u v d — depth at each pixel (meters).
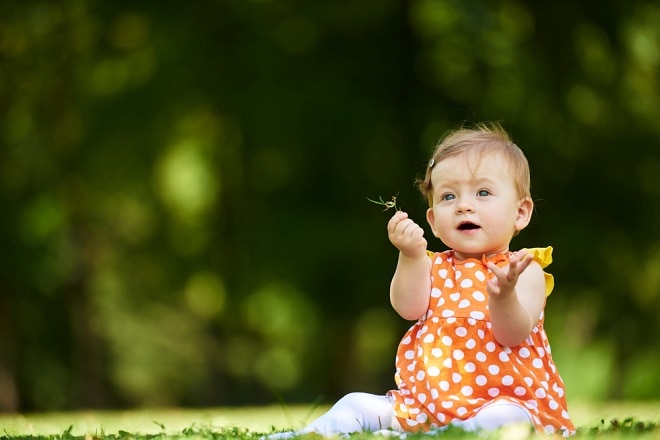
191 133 34.69
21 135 34.00
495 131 10.62
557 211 32.84
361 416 9.77
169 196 36.59
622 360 43.91
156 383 53.22
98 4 32.44
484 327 9.66
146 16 32.94
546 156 32.47
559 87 31.86
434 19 32.09
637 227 33.59
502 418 9.08
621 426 10.29
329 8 32.06
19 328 39.12
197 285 38.09
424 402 9.63
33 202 34.91
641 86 33.00
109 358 49.84
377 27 32.38
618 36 31.97
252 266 34.19
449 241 10.15
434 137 31.91
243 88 32.59
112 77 33.69
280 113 32.22
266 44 32.19
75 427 14.31
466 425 9.12
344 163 32.50
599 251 33.34
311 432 9.24
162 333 52.75
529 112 31.80
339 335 39.66
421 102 32.56
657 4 32.38
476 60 31.81
